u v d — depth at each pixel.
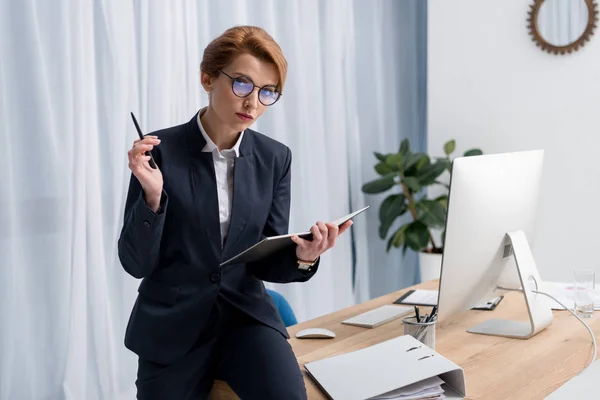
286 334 1.73
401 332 2.12
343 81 4.33
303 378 1.63
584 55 4.02
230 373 1.63
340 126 4.25
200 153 1.70
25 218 2.72
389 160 4.20
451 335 2.11
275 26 3.83
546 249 4.23
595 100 4.00
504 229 2.14
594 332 2.11
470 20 4.44
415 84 4.82
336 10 4.20
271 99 1.65
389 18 4.63
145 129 3.14
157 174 1.54
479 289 2.13
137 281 3.14
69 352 2.85
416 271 4.93
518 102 4.29
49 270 2.79
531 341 2.03
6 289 2.67
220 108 1.64
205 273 1.68
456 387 1.58
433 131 4.66
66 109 2.80
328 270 4.20
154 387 1.64
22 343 2.74
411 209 4.34
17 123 2.68
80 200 2.87
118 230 3.05
